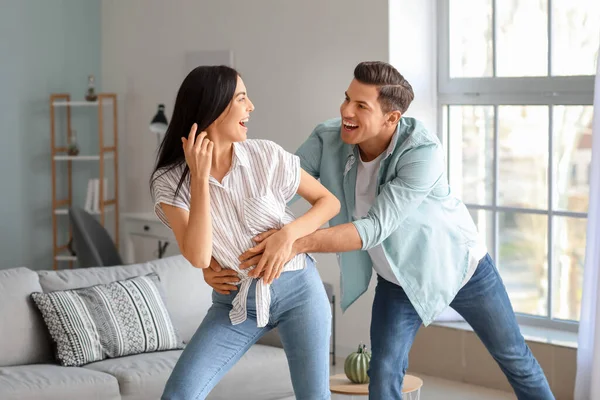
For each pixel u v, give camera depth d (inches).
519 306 236.8
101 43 313.9
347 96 135.9
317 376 120.1
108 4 311.0
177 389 116.4
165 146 117.2
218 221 116.3
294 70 259.6
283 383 193.3
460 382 229.1
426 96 245.6
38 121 303.6
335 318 250.7
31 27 299.0
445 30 244.4
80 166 315.0
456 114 245.4
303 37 256.7
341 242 124.9
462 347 228.4
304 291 119.5
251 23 269.9
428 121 246.7
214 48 280.8
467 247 145.3
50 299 184.5
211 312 121.3
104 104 310.2
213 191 115.7
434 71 246.8
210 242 112.3
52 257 311.1
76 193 314.8
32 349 184.9
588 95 219.1
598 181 197.8
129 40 306.2
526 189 233.3
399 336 143.7
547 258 230.4
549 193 228.7
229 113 114.3
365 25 241.4
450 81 244.4
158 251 306.0
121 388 175.2
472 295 147.1
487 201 240.8
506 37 234.1
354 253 148.3
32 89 300.8
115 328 187.0
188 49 289.0
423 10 243.8
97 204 300.8
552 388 213.5
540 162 230.2
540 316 232.7
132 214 297.6
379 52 238.8
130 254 295.0
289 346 120.6
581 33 220.7
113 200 309.4
